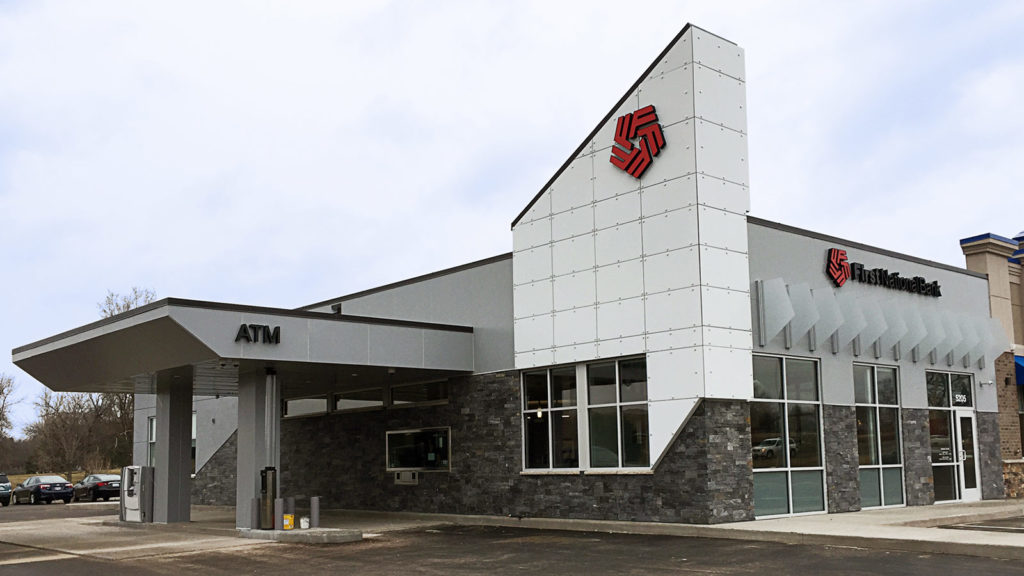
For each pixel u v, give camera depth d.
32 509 37.38
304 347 20.45
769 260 20.02
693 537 16.95
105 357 22.38
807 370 20.56
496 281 23.19
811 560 13.13
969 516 19.06
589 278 20.58
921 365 23.81
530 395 21.98
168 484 24.23
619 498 19.34
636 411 19.38
